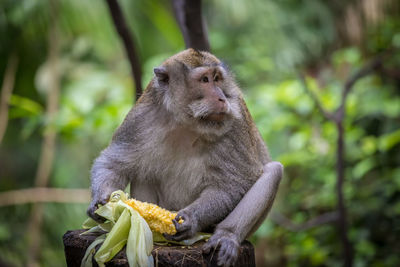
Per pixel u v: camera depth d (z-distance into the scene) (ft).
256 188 20.68
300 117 41.06
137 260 16.96
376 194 43.80
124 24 26.96
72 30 43.11
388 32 46.91
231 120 20.58
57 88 41.09
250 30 49.47
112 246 17.33
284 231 41.88
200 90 20.31
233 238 19.03
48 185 43.80
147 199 21.50
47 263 40.96
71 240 18.58
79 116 35.01
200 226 19.67
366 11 49.03
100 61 46.19
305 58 50.52
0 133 40.60
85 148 42.60
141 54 45.21
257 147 23.08
